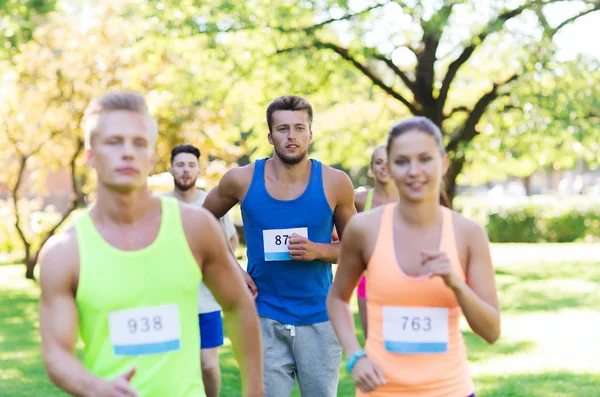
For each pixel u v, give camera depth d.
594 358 7.30
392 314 2.88
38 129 15.27
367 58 14.91
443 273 2.68
